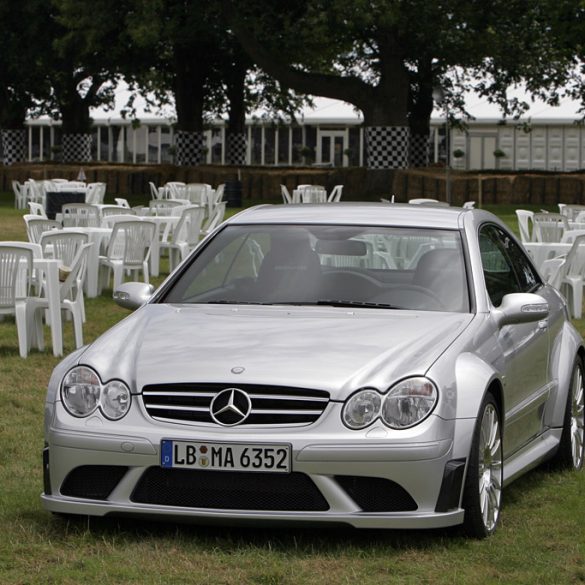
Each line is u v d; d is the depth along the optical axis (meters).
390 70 54.75
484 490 7.20
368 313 7.71
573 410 9.20
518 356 7.99
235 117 67.50
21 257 14.06
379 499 6.70
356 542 7.00
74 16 56.72
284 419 6.67
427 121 62.06
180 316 7.74
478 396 6.96
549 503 8.13
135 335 7.43
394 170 55.19
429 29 51.81
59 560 6.68
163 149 83.62
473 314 7.75
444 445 6.73
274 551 6.80
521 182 51.84
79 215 25.12
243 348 7.07
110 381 6.93
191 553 6.75
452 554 6.82
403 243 8.27
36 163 66.50
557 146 70.62
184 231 24.09
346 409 6.64
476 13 52.53
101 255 21.67
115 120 74.19
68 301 14.80
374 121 55.16
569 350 9.12
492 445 7.27
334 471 6.60
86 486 6.97
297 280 8.10
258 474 6.64
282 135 80.31
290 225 8.55
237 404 6.71
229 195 51.66
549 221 23.75
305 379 6.71
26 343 14.23
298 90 55.00
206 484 6.71
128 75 65.88
